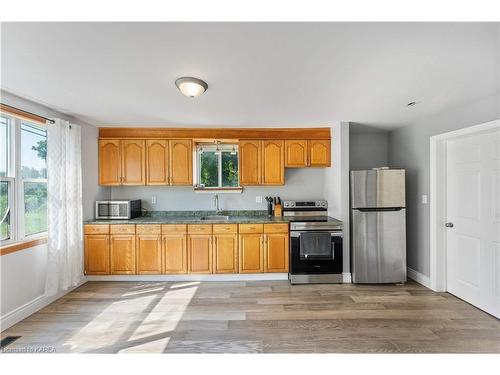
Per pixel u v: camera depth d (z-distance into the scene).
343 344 2.14
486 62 1.77
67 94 2.42
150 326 2.43
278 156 3.95
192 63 1.79
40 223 2.91
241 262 3.66
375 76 2.01
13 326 2.43
